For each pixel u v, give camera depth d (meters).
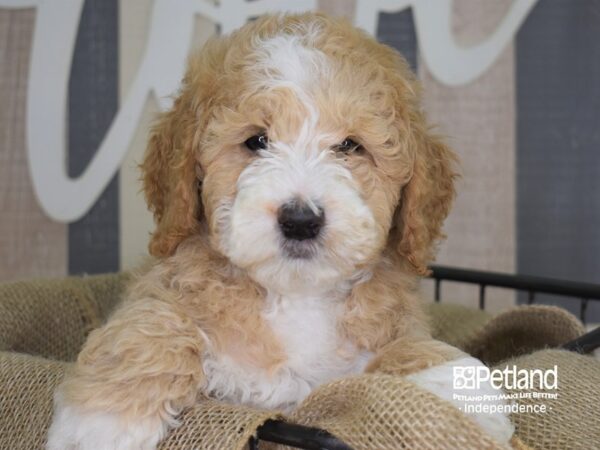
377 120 0.39
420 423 0.31
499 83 0.73
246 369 0.39
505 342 0.51
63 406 0.36
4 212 0.71
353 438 0.32
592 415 0.37
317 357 0.40
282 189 0.36
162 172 0.43
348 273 0.38
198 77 0.41
